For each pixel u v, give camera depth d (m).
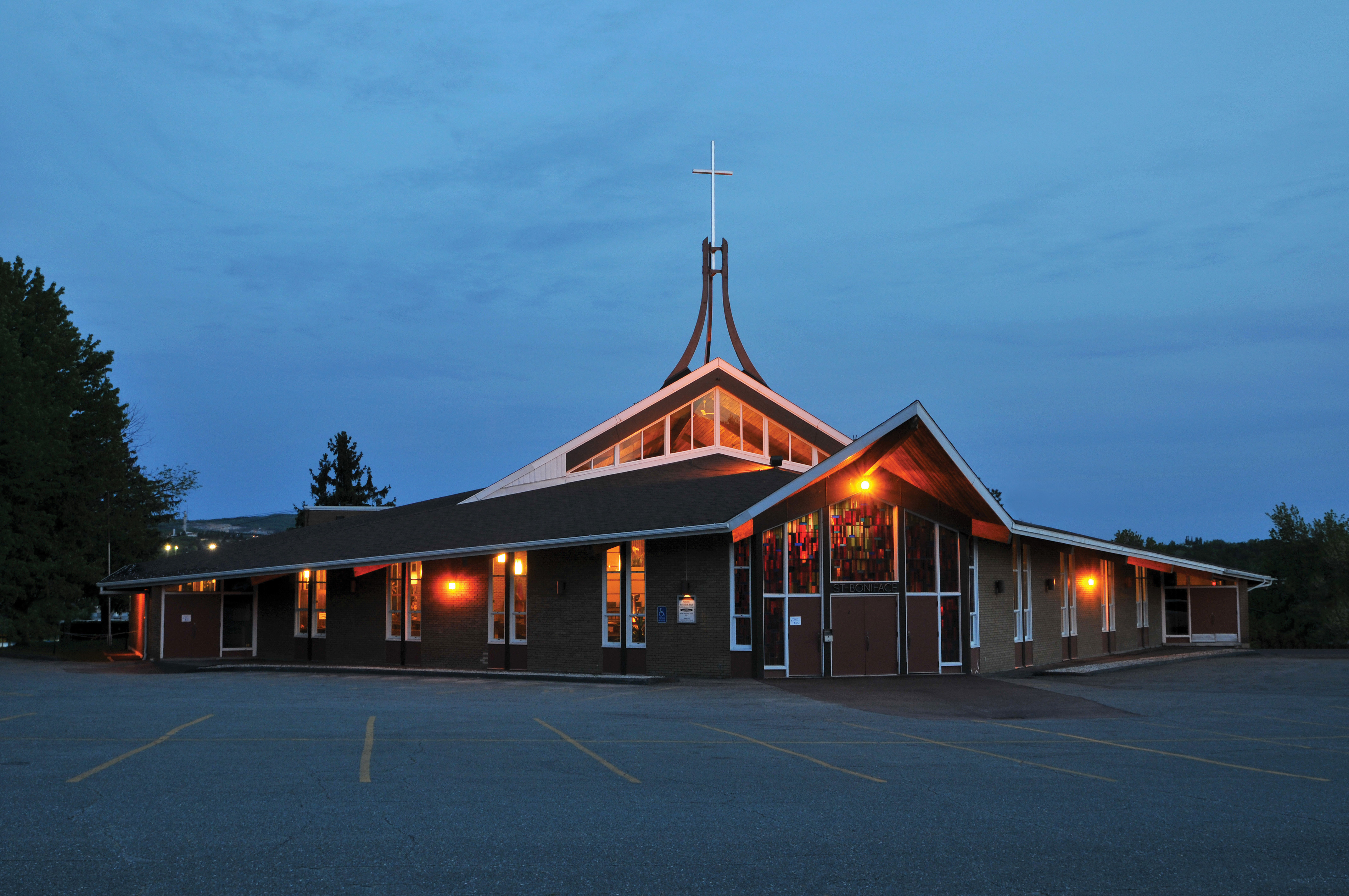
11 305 45.06
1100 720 18.73
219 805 9.91
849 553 27.45
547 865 7.87
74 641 52.69
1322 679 26.86
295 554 34.34
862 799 10.64
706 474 35.91
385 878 7.46
